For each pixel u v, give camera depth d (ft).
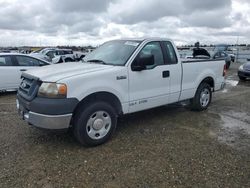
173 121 17.83
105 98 13.89
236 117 19.06
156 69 15.90
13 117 18.28
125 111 14.67
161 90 16.44
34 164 11.46
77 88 12.33
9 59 26.84
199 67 19.33
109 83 13.55
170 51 17.12
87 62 16.17
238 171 11.07
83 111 12.72
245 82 38.91
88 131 13.08
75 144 13.64
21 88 14.10
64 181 10.19
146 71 15.33
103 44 18.16
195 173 10.85
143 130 15.93
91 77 12.87
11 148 13.04
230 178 10.51
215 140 14.49
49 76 12.52
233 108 21.80
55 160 11.86
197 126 16.85
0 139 14.15
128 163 11.66
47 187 9.80
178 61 17.47
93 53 17.65
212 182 10.20
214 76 20.84
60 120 11.93
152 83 15.78
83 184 10.02
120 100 14.20
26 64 27.84
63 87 11.94
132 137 14.74
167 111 20.36
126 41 16.56
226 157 12.35
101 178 10.43
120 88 14.11
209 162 11.83
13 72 26.73
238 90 31.22
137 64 14.87
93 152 12.75
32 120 12.32
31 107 12.23
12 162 11.60
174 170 11.09
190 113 19.89
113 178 10.44
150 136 14.93
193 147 13.46
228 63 63.31
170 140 14.38
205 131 15.94
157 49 16.40
